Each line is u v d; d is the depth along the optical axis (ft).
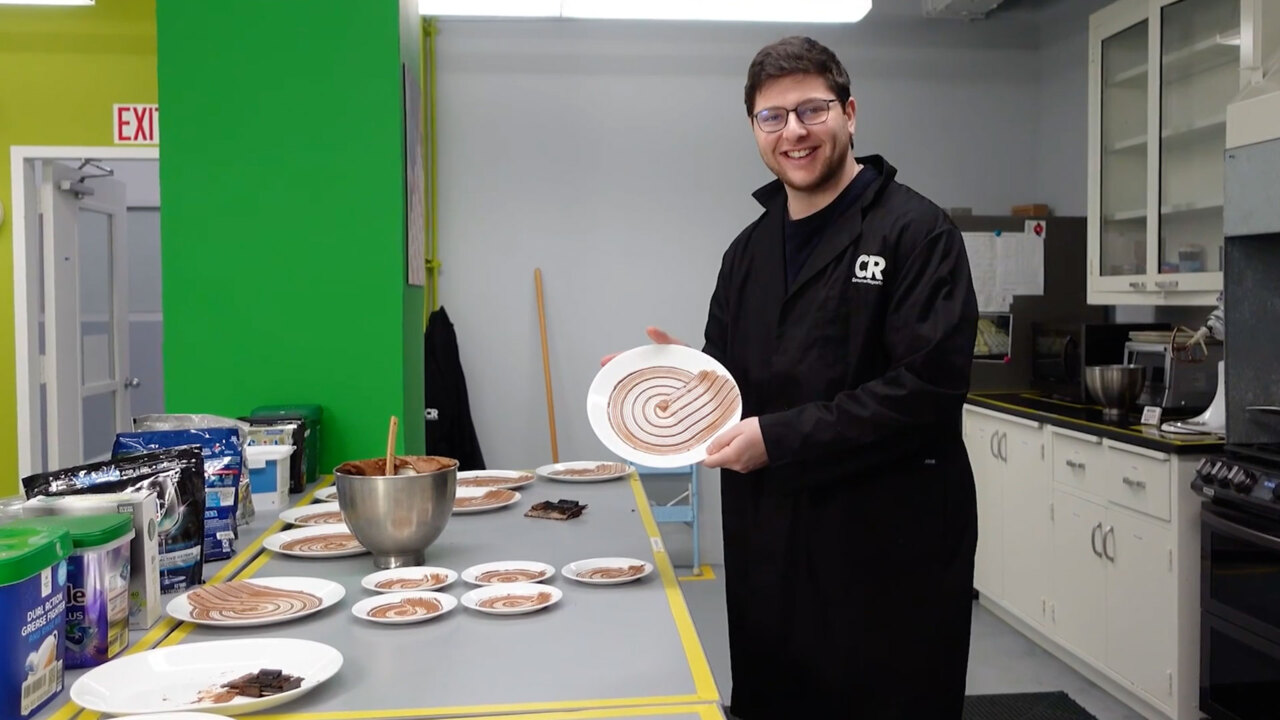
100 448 15.80
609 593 4.95
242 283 8.22
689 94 15.89
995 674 11.36
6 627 3.33
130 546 4.34
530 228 15.83
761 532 5.98
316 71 8.17
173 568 5.00
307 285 8.25
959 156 16.34
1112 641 10.36
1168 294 11.57
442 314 15.21
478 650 4.13
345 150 8.21
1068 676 11.29
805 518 5.78
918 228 5.56
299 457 7.46
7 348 13.89
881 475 5.62
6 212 13.83
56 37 13.79
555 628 4.41
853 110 5.90
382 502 5.16
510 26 15.66
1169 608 9.38
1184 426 9.84
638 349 5.93
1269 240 8.73
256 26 8.12
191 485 5.09
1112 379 10.86
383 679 3.81
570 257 15.88
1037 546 11.92
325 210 8.23
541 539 6.03
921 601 5.65
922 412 5.19
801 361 5.86
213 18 8.09
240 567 5.46
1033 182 16.49
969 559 5.79
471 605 4.61
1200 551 9.17
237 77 8.13
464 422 15.28
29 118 13.80
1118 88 12.57
